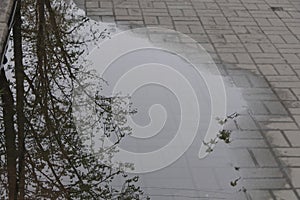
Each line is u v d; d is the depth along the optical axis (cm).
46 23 508
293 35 545
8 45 451
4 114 371
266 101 421
